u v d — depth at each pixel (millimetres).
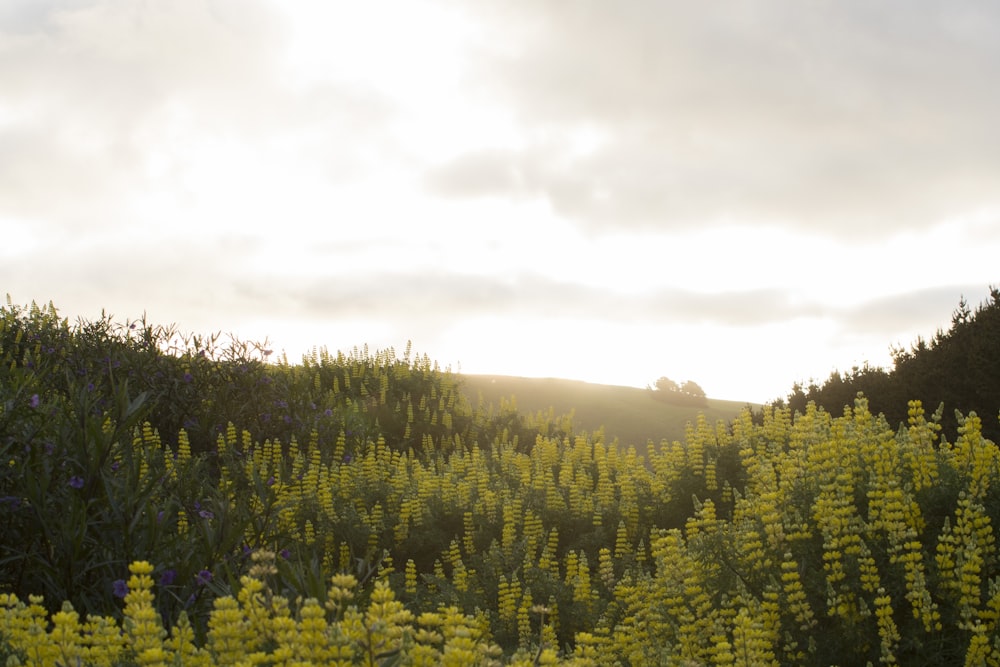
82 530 5301
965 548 5371
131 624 3424
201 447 11000
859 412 7660
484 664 3117
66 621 3348
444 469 12414
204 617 5129
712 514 6789
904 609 5402
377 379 17969
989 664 4707
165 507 6133
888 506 5738
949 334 14000
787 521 6340
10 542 5621
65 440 6285
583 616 7160
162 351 11836
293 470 10719
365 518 9539
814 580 5672
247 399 12219
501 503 10203
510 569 8422
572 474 11977
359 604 5324
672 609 5820
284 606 3531
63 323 11945
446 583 8070
